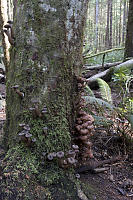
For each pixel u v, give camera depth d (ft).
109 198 6.82
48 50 7.09
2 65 25.77
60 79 7.33
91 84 23.07
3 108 15.33
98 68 30.48
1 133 9.82
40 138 7.17
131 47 27.17
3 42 13.30
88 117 7.73
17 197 6.17
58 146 7.32
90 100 11.01
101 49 87.86
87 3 7.62
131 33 26.78
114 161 8.96
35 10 6.92
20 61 7.34
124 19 89.35
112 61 36.45
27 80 7.28
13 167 6.76
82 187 6.93
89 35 81.92
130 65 22.39
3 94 19.12
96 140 10.51
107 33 84.79
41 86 7.25
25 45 7.19
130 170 8.56
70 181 6.93
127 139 10.18
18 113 7.48
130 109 10.73
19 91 7.13
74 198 6.51
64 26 7.07
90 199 6.59
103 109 11.89
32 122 7.25
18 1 7.55
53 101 7.35
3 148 8.13
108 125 10.72
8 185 6.36
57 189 6.59
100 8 127.34
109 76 23.75
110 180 7.83
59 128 7.37
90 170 8.17
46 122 7.30
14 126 7.66
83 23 7.59
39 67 7.16
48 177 6.74
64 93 7.49
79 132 7.52
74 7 7.13
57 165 7.10
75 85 7.79
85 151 7.81
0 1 13.07
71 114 7.78
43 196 6.30
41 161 7.06
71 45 7.38
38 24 6.98
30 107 7.32
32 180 6.57
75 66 7.67
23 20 7.16
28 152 7.13
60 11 6.94
